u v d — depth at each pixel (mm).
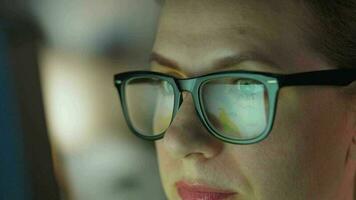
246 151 636
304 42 648
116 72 899
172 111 678
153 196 910
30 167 885
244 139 635
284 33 646
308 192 651
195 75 660
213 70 654
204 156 644
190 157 646
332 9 654
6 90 865
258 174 638
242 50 645
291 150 640
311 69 648
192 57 660
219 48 650
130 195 913
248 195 643
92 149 913
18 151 874
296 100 639
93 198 916
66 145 908
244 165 639
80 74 906
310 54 649
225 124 639
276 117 636
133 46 887
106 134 913
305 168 646
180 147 638
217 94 642
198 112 643
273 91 626
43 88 893
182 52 665
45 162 896
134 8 874
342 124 660
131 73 706
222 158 643
